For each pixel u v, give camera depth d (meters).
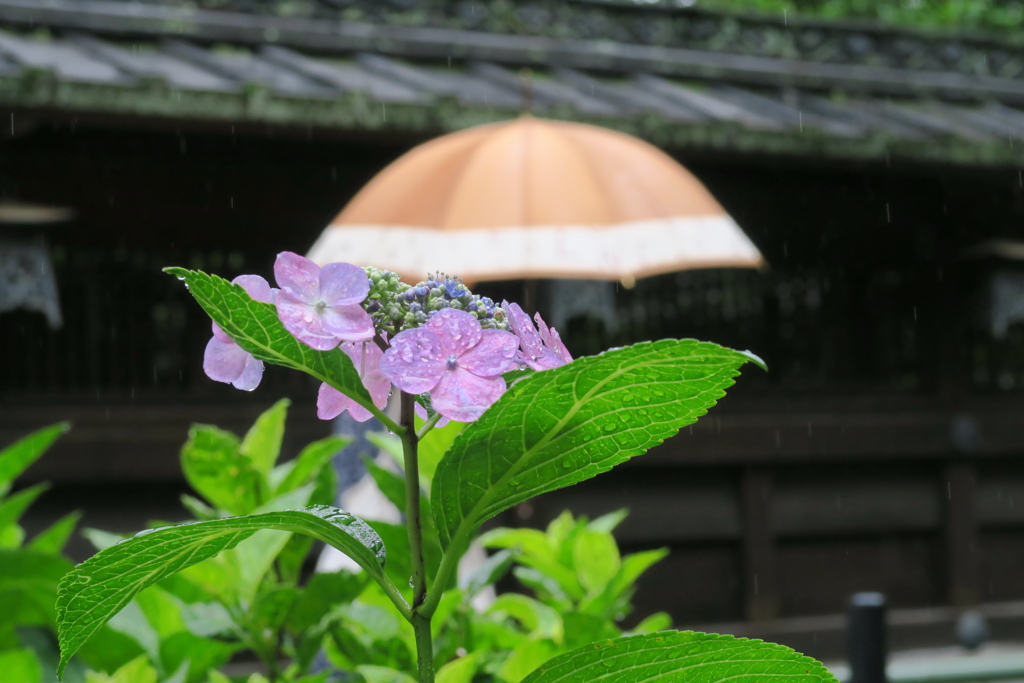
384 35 6.86
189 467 1.83
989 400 8.73
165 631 1.90
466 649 1.80
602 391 1.00
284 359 1.05
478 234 3.89
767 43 8.42
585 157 4.17
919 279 8.54
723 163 7.68
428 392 0.95
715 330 8.07
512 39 7.43
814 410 8.28
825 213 8.16
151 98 5.27
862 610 3.73
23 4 6.05
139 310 6.75
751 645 1.05
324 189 7.07
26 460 2.33
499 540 2.48
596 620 1.94
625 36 8.06
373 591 1.79
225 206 6.87
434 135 5.88
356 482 2.88
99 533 1.93
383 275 1.06
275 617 1.72
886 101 8.00
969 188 7.98
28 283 5.79
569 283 6.02
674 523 8.10
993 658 8.03
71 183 6.49
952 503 8.73
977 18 12.34
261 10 6.98
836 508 8.55
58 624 1.03
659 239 3.95
